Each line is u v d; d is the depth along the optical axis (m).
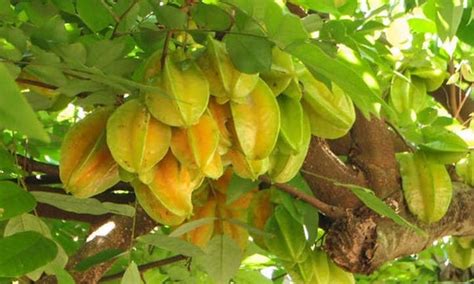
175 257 1.89
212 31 1.44
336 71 1.38
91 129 1.47
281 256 1.71
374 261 1.79
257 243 1.76
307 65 1.41
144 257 2.04
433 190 1.81
